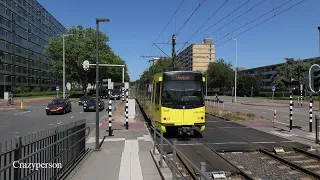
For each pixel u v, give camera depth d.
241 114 30.30
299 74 76.69
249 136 17.47
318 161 11.84
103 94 80.62
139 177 8.90
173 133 18.80
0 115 32.88
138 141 15.74
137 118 27.25
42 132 7.38
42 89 117.88
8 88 85.06
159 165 10.05
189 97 16.69
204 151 13.39
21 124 24.27
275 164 11.48
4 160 5.39
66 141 9.36
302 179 9.62
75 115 32.75
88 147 14.08
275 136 17.42
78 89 127.44
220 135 17.97
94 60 74.00
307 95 75.12
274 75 126.00
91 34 79.75
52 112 33.59
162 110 16.50
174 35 33.00
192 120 16.58
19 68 94.06
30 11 104.31
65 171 9.11
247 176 9.55
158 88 17.42
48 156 7.62
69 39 74.88
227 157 12.64
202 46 75.00
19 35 93.75
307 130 19.81
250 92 94.44
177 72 16.83
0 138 16.89
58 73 75.44
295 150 13.75
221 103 56.31
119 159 11.42
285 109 41.47
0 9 79.06
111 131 18.03
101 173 9.32
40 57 115.69
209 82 99.69
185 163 10.88
